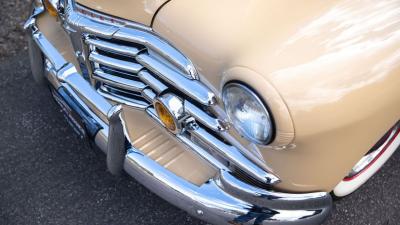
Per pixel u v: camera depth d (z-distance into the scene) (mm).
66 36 2305
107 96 2135
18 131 2648
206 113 1812
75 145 2568
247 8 1787
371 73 1680
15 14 3312
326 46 1673
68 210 2357
